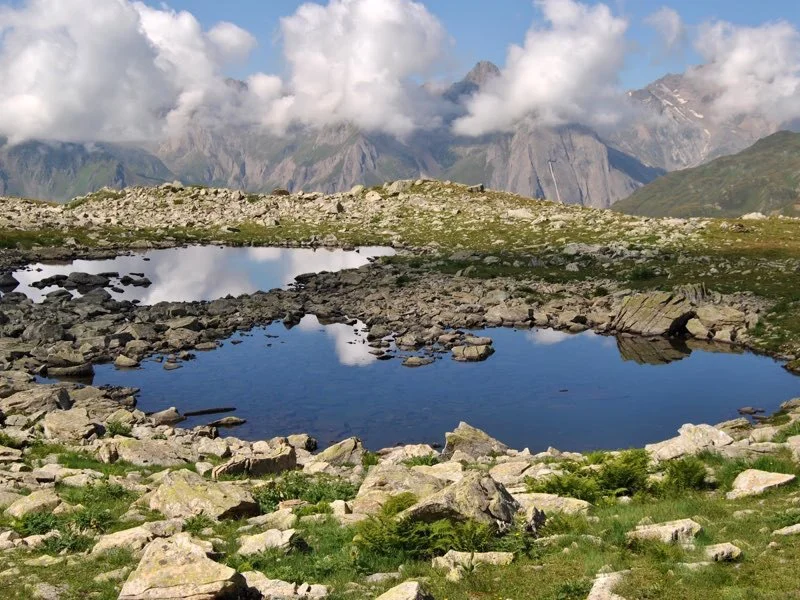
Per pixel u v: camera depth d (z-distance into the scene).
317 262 90.94
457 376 43.91
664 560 13.17
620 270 72.81
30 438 27.80
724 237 89.62
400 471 20.41
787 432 23.94
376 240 105.25
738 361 46.94
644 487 18.91
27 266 86.69
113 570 14.12
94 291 67.31
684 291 60.09
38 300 66.06
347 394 40.34
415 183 151.50
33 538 16.27
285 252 101.12
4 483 20.83
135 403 38.38
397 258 87.81
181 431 32.06
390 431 34.47
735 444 22.30
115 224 121.44
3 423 30.84
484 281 70.94
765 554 13.17
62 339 51.25
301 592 12.81
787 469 19.05
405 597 11.55
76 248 98.50
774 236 89.81
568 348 50.72
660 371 44.88
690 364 46.38
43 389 35.94
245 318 59.03
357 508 18.52
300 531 16.86
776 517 15.11
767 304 56.25
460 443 28.38
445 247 95.38
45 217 121.81
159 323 55.28
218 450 28.31
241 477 24.08
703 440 22.39
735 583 12.12
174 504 18.59
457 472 22.19
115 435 29.88
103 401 36.72
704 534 14.37
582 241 91.94
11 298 63.88
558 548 14.42
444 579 13.35
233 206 141.75
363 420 36.09
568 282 69.50
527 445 32.22
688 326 54.34
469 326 57.53
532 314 58.97
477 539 14.71
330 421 35.97
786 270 67.12
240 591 12.19
